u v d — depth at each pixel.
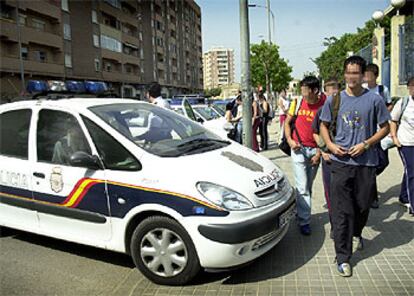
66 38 44.12
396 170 7.94
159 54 74.62
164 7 77.81
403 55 14.30
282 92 12.77
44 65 40.16
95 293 3.69
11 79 37.00
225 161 3.96
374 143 3.66
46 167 4.31
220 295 3.50
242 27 7.14
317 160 4.62
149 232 3.70
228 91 85.31
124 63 58.44
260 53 40.06
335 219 3.82
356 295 3.38
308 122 4.67
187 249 3.53
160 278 3.71
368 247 4.34
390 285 3.53
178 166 3.71
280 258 4.18
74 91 5.46
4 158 4.68
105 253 4.60
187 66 94.50
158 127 4.49
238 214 3.45
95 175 3.95
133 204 3.72
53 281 3.95
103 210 3.91
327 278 3.71
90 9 48.78
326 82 5.46
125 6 60.75
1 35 34.53
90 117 4.23
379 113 3.66
